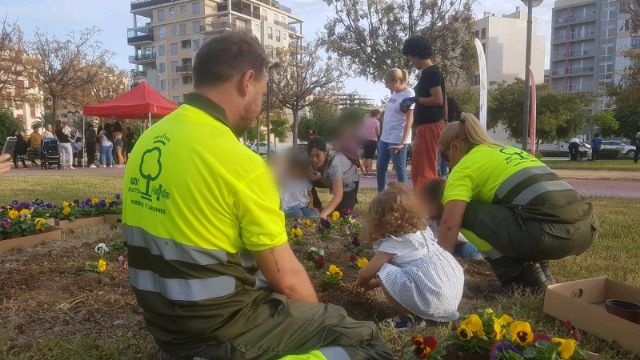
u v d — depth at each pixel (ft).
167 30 271.69
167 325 6.15
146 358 8.34
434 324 9.78
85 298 10.97
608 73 284.41
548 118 113.50
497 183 11.49
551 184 11.37
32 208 19.15
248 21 269.64
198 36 257.75
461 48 92.58
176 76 271.69
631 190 38.75
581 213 11.27
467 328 7.85
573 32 298.97
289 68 114.93
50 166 66.90
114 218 19.76
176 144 5.93
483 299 11.60
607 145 145.38
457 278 9.91
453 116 22.76
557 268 13.79
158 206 5.90
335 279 11.62
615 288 10.66
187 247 5.81
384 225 10.13
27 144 68.23
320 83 116.26
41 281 12.01
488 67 239.50
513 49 244.01
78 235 17.35
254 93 6.49
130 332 9.30
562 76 305.32
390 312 10.78
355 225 17.38
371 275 10.37
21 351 8.59
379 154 22.45
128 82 138.41
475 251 14.84
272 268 6.29
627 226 19.93
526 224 10.99
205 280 5.90
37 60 100.73
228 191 5.86
